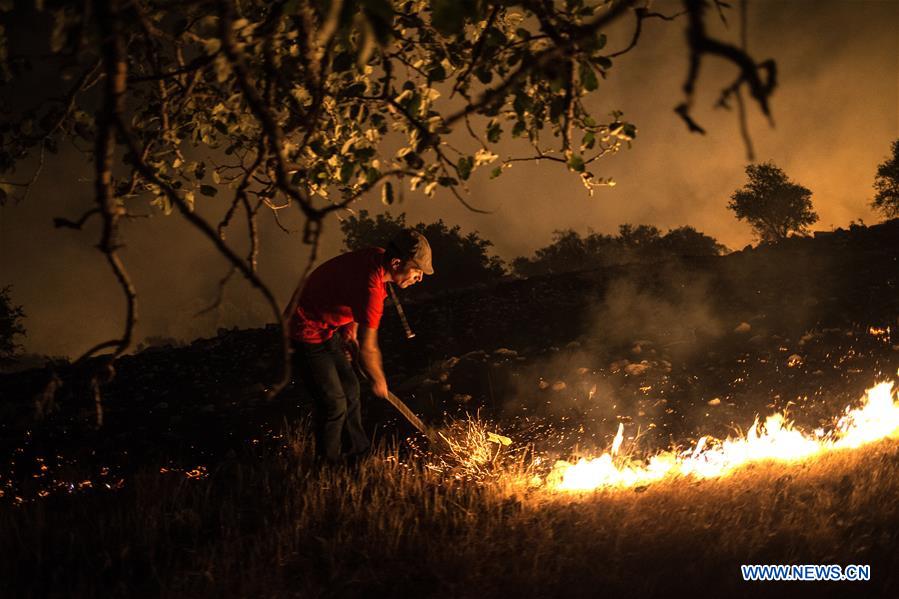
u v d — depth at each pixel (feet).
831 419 19.57
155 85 12.27
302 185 12.40
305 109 12.43
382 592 12.66
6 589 13.00
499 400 24.88
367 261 17.52
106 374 9.57
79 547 14.69
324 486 17.17
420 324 37.99
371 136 12.23
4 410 28.14
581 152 11.90
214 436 24.17
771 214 136.15
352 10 6.46
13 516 16.07
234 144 13.66
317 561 13.88
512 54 11.09
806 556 12.16
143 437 24.79
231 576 13.20
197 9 10.41
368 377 17.94
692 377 24.57
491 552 13.71
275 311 7.02
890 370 22.56
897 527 12.87
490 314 38.52
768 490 14.70
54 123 12.30
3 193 12.64
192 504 17.07
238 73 7.63
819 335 26.96
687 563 12.42
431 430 19.16
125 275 7.77
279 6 9.66
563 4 10.80
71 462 22.06
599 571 12.42
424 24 11.50
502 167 11.49
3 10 9.69
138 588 13.14
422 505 16.06
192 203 13.03
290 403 26.76
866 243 45.34
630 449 19.15
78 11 7.54
